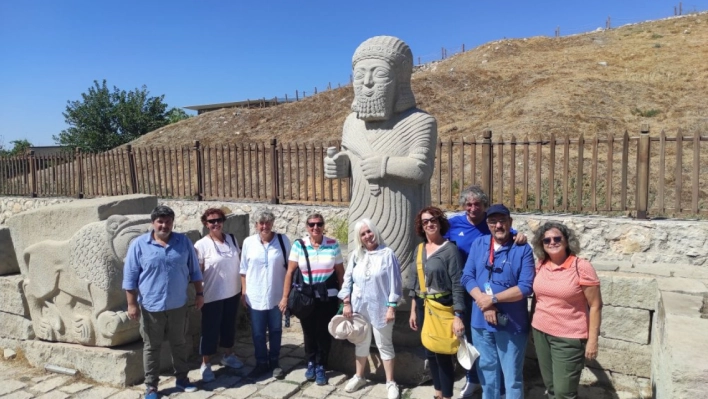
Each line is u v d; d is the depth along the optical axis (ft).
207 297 14.73
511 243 10.93
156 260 13.29
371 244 13.05
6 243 17.62
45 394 14.10
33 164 44.73
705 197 31.22
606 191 23.66
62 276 15.44
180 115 114.32
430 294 11.78
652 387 12.10
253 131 72.69
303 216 30.50
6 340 17.28
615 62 75.15
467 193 12.44
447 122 59.26
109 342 14.79
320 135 62.95
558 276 10.27
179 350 14.08
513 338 10.75
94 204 15.56
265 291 14.83
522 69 76.33
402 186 13.88
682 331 8.87
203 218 15.39
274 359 15.23
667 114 50.37
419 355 14.01
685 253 21.54
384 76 13.60
